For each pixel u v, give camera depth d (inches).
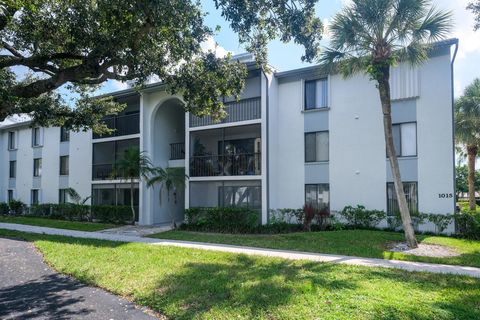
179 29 356.5
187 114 767.7
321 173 668.7
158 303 239.0
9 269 356.2
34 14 378.3
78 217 927.0
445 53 573.0
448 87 568.4
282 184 705.0
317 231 599.8
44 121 591.2
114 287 280.1
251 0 336.8
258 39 393.7
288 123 708.0
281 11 346.9
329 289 248.2
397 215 578.6
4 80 411.8
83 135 1000.9
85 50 385.1
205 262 358.0
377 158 617.3
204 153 780.0
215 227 657.0
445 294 240.8
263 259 373.1
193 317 211.9
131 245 475.2
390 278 285.3
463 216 529.3
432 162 572.4
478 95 827.4
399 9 439.2
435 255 403.9
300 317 201.0
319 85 687.1
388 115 468.1
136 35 345.1
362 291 242.7
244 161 716.0
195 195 775.1
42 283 304.0
